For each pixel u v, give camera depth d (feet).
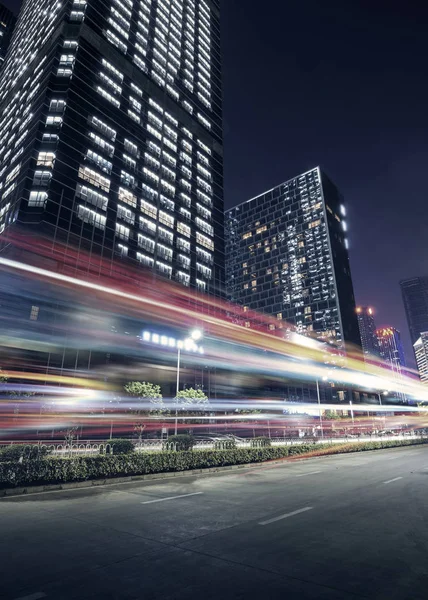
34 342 155.02
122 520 29.12
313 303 489.26
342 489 43.73
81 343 170.60
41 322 160.35
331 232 515.91
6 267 159.63
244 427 218.79
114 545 22.88
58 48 216.95
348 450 106.01
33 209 175.52
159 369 207.31
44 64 219.20
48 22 242.58
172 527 27.02
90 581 17.60
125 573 18.58
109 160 217.97
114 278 197.88
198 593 16.42
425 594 16.44
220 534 25.26
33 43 251.80
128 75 253.03
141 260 219.00
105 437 144.36
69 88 206.90
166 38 304.71
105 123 223.51
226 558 20.67
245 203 618.85
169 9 319.68
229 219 631.56
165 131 272.31
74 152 198.70
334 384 428.15
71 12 230.89
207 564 19.77
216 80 357.41
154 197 243.40
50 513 31.65
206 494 40.88
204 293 260.83
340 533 25.58
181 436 69.77
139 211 228.02
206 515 30.81
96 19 240.73
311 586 17.16
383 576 18.35
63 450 73.36
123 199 219.41
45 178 183.62
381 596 16.25
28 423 132.46
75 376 163.02
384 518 29.78
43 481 43.75
